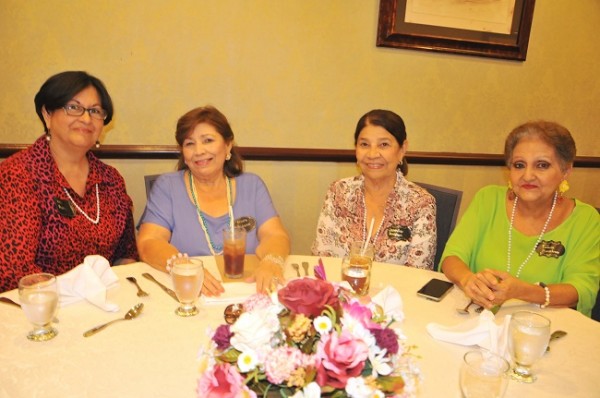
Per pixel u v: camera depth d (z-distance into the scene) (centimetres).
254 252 194
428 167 328
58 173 182
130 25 260
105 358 103
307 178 307
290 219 311
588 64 345
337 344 71
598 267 154
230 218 194
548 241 164
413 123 319
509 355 106
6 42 247
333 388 71
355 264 138
